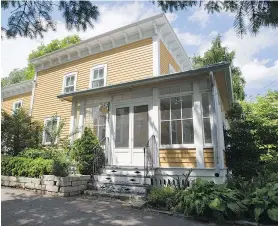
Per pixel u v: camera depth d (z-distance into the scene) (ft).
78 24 11.76
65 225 13.80
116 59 39.22
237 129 30.63
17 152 33.60
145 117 27.37
